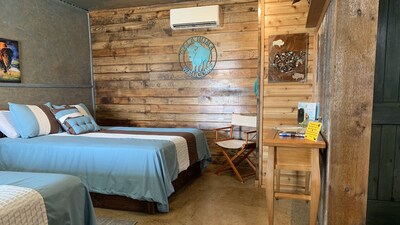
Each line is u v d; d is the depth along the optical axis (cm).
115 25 443
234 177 365
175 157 280
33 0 355
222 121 409
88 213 170
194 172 362
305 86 300
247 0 382
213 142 416
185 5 408
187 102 422
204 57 406
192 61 413
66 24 409
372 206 199
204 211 262
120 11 438
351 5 147
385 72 188
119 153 254
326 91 189
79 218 159
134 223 238
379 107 191
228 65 398
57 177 157
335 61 152
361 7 146
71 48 418
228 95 403
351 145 155
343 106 154
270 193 197
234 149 378
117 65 450
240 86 396
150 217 250
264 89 312
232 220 244
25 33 345
